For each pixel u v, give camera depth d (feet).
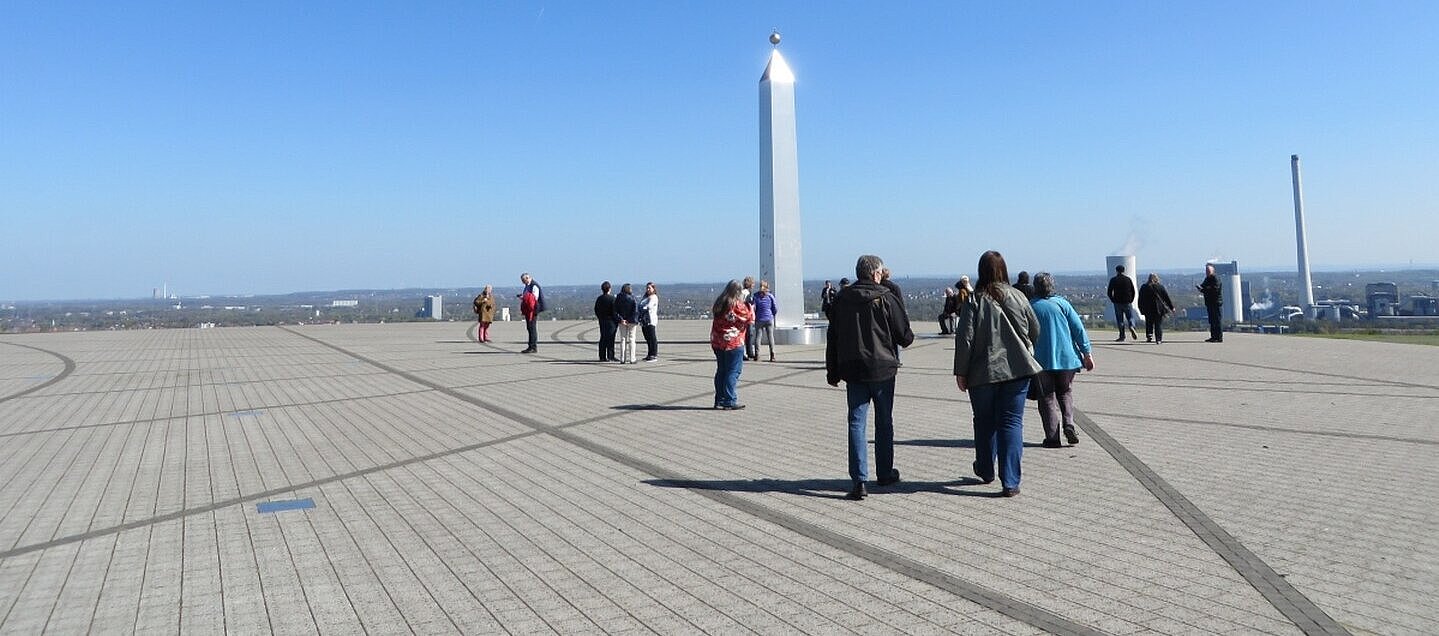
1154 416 33.17
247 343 92.02
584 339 93.97
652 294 64.34
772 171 79.20
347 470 25.82
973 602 14.11
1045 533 17.99
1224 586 14.56
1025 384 21.39
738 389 45.19
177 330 122.42
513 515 20.31
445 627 13.51
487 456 27.68
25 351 82.07
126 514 20.93
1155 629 12.80
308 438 31.53
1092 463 24.94
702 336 95.40
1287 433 28.99
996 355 21.12
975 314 21.56
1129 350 65.92
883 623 13.29
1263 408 34.71
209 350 81.25
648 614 13.89
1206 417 32.68
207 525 19.81
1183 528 18.11
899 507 20.43
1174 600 13.96
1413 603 13.58
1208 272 73.36
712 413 36.45
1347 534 17.42
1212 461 24.81
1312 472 23.12
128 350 82.28
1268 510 19.39
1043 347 27.25
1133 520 18.83
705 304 211.82
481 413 37.17
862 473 21.21
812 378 50.42
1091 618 13.29
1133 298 76.33
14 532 19.39
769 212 79.77
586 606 14.32
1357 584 14.51
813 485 22.95
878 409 22.48
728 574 15.81
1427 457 24.76
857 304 21.83
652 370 56.65
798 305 80.02
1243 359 56.95
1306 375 46.80
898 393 42.01
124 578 16.14
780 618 13.58
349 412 38.09
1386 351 61.93
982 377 21.26
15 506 21.81
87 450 29.73
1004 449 21.27
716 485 23.12
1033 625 13.08
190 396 45.01
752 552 17.12
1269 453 25.76
